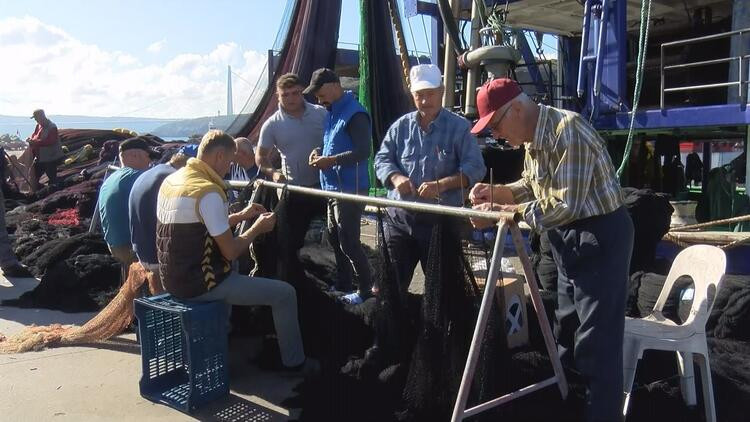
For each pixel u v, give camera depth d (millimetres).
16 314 5262
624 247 2658
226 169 3666
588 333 2715
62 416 3363
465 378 2633
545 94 9031
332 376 3641
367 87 9648
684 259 3332
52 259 6176
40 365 4078
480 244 3211
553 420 3062
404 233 3814
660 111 6727
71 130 15391
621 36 7059
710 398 3064
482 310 2617
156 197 4055
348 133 4371
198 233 3467
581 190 2539
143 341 3598
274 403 3539
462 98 8922
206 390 3521
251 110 11102
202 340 3469
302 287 4195
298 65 10094
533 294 2820
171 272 3500
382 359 3650
